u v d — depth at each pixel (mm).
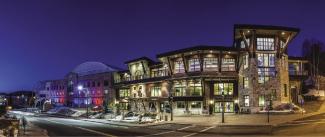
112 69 115750
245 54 66625
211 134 40875
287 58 68312
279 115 55469
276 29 62906
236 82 68625
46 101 123750
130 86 90688
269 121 48812
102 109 91375
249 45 64875
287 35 65375
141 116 62594
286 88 66938
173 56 73375
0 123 51469
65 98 123688
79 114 89188
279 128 42719
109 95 99750
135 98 87125
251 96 64250
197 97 68812
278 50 64750
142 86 85438
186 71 70750
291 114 56031
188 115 66875
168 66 74500
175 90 74375
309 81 81125
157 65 81438
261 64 64875
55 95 131250
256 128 44094
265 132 40406
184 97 70062
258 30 63219
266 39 65188
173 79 73188
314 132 37938
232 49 67250
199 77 68188
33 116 96500
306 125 43250
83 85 112688
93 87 107562
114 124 60219
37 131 50812
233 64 68750
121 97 94625
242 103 66562
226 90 68750
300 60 73625
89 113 85062
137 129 50375
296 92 71750
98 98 104688
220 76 67438
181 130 46250
